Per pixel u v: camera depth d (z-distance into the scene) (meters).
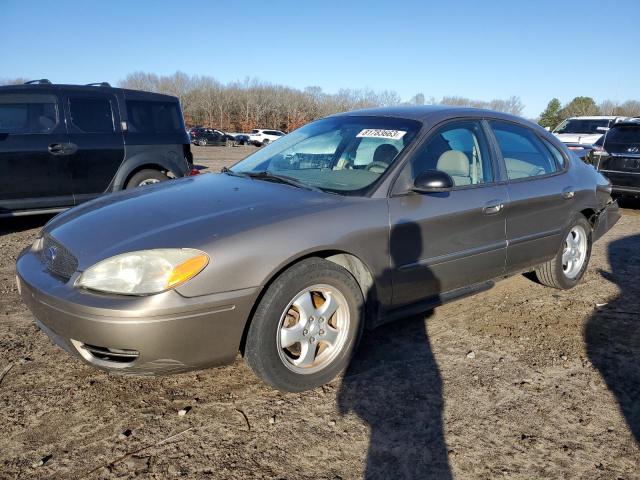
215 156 24.22
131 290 2.25
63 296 2.33
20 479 2.05
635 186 8.15
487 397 2.73
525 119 4.17
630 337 3.51
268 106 77.62
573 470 2.21
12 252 5.39
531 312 3.91
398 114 3.59
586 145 11.63
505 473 2.17
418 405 2.64
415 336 3.43
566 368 3.06
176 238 2.39
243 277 2.38
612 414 2.61
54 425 2.39
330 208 2.76
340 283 2.72
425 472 2.16
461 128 3.56
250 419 2.48
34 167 5.99
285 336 2.59
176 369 2.37
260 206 2.72
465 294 3.48
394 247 2.94
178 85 88.56
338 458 2.23
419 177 2.98
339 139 3.57
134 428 2.39
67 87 6.33
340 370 2.83
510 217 3.61
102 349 2.35
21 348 3.14
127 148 6.64
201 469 2.14
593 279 4.74
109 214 2.80
